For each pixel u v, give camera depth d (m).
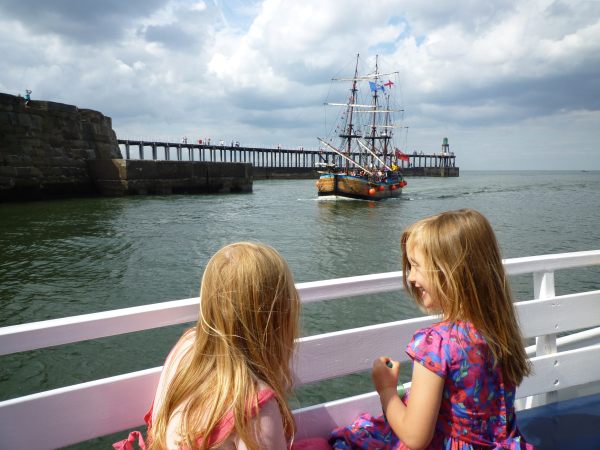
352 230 26.61
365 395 2.23
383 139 67.06
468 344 1.49
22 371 7.39
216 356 1.32
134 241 20.64
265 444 1.25
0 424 1.60
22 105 36.12
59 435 1.69
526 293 11.59
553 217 33.41
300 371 2.05
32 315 10.71
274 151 122.75
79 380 7.18
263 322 1.34
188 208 35.25
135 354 8.01
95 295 12.31
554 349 2.60
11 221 25.89
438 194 62.69
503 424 1.56
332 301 10.82
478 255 1.50
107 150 45.91
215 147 107.88
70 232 22.64
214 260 1.41
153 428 1.38
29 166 36.62
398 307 10.48
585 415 2.51
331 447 1.97
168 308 1.76
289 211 36.94
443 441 1.56
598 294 2.58
